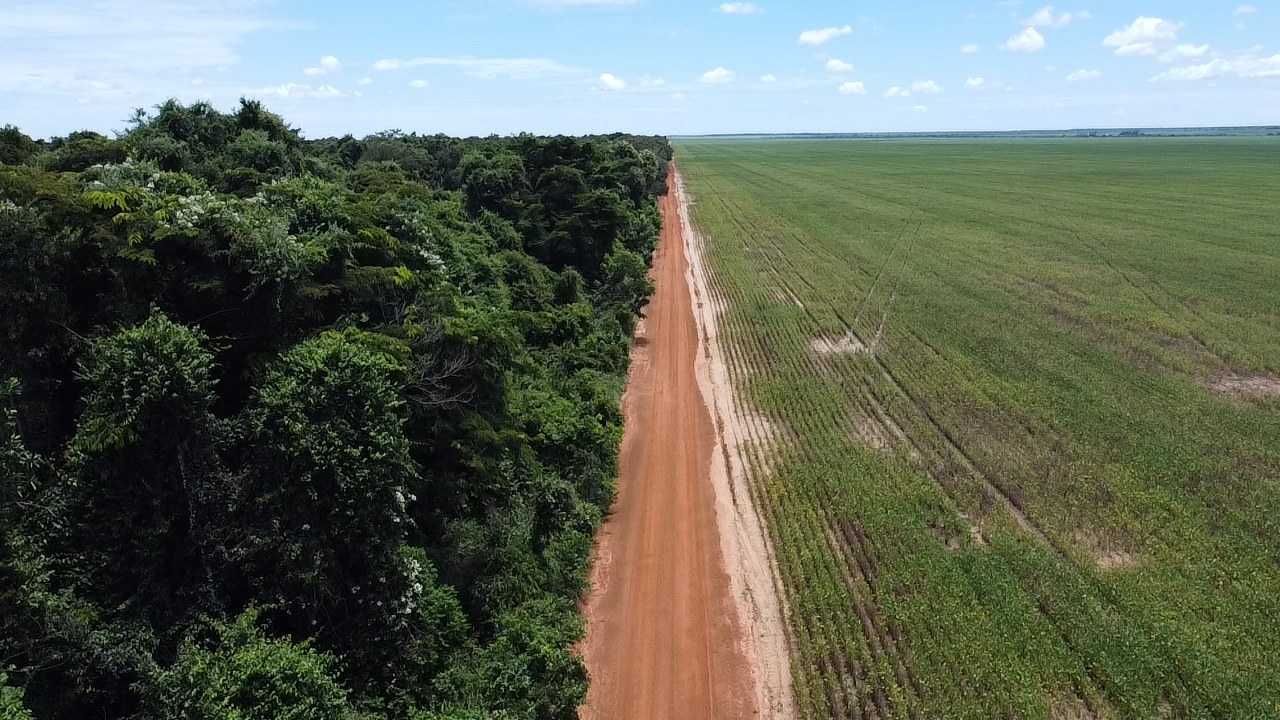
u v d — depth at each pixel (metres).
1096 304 60.12
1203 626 23.97
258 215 24.75
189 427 19.23
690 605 26.66
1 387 17.44
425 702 20.39
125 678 17.47
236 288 22.61
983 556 28.00
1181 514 30.36
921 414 41.12
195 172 41.03
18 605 16.00
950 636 23.92
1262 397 42.09
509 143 74.12
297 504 19.58
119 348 18.69
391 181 53.06
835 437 38.75
